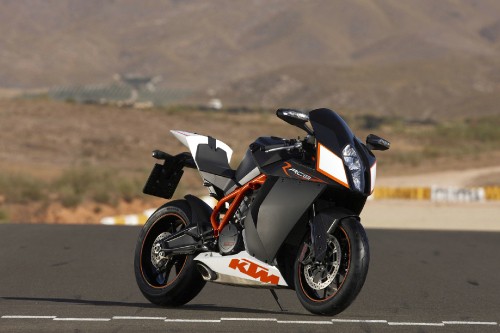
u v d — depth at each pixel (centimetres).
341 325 1875
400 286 2706
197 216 2173
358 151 1967
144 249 2248
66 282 2703
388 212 7894
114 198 7631
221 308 2205
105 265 3084
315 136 1973
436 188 9400
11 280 2738
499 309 2292
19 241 3794
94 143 15712
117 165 13538
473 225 6725
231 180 2142
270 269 2022
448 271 3088
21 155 13688
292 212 1981
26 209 6912
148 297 2205
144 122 18438
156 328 1816
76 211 7038
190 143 2238
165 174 2295
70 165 12875
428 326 1903
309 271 1972
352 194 1944
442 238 4278
